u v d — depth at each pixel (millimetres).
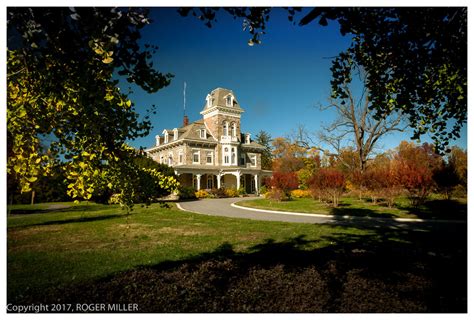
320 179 21750
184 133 43469
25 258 6895
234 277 5129
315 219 14625
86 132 3521
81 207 22438
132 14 2574
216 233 10125
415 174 17172
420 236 9180
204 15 3275
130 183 4043
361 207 18734
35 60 2920
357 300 4121
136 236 9734
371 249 7293
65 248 8023
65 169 3760
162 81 2891
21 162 3371
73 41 2639
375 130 29109
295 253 6891
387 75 4934
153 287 4719
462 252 6906
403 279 4898
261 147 50625
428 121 5422
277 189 26031
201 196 36406
